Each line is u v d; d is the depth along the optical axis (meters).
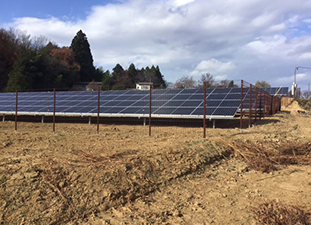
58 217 5.24
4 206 5.40
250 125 17.20
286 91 56.00
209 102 18.16
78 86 64.38
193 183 7.35
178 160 8.48
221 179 7.77
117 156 8.32
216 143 10.49
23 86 44.66
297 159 9.80
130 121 19.98
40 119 22.36
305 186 7.30
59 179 6.43
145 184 6.82
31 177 6.39
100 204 5.80
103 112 18.66
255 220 5.26
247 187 7.20
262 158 9.70
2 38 51.16
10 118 23.31
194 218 5.43
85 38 73.56
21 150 9.45
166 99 20.09
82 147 10.24
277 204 5.94
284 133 14.31
